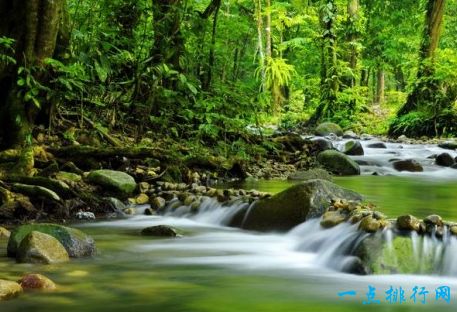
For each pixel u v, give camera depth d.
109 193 6.94
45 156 7.34
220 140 10.60
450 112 18.67
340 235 4.67
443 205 6.75
